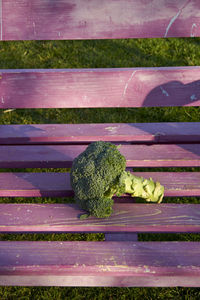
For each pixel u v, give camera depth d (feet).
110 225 4.66
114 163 4.41
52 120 9.69
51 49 12.09
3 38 5.33
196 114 9.54
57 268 4.27
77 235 7.03
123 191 4.54
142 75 5.57
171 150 5.85
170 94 5.80
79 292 6.16
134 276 4.58
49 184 5.32
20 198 7.74
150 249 4.40
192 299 5.93
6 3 4.99
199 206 4.93
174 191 5.15
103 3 4.96
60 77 5.60
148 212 4.83
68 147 6.04
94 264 4.24
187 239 6.95
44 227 4.70
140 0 4.92
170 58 11.43
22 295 6.15
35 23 5.16
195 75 5.54
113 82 5.66
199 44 12.07
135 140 6.23
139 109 9.86
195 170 8.32
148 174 5.46
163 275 4.29
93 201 4.47
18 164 5.83
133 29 5.21
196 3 4.94
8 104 6.00
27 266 4.26
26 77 5.61
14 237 6.99
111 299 6.01
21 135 6.16
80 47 12.14
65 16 5.09
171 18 5.08
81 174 4.49
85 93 5.80
